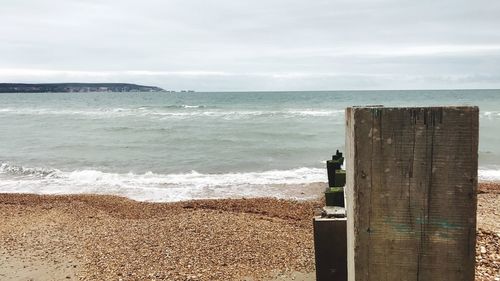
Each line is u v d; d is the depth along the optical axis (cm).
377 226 188
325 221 468
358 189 188
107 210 1292
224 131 3484
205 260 818
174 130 3638
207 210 1238
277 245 891
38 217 1223
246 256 829
